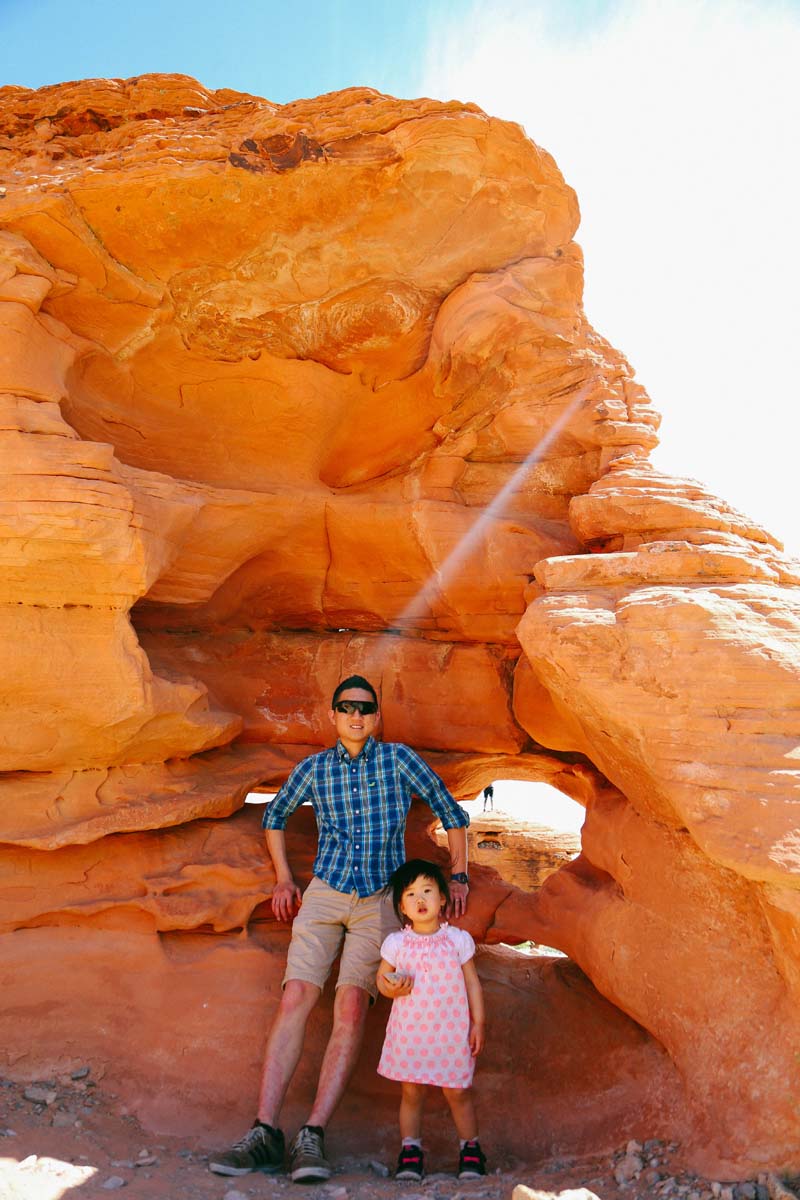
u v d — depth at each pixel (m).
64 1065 4.23
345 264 4.92
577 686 3.80
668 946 3.79
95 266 4.70
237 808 5.18
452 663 5.64
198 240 4.73
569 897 4.76
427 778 4.57
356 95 4.73
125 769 4.87
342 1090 3.79
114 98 5.12
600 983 4.21
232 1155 3.52
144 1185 3.25
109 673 4.48
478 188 4.81
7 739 4.47
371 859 4.37
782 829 3.16
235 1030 4.37
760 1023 3.36
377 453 5.69
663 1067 3.89
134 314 4.93
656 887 3.93
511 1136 4.11
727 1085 3.37
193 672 5.61
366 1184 3.42
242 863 4.81
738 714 3.48
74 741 4.59
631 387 5.18
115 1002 4.44
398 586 5.68
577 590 4.21
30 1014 4.38
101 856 4.73
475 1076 4.44
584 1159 3.66
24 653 4.34
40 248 4.59
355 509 5.48
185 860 4.81
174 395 5.28
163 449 5.36
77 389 4.92
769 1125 3.14
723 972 3.54
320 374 5.32
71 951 4.52
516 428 5.29
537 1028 4.68
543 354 5.15
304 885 4.84
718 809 3.31
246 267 4.86
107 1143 3.72
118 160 4.53
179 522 4.89
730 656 3.56
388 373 5.39
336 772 4.51
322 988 4.28
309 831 5.36
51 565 4.27
